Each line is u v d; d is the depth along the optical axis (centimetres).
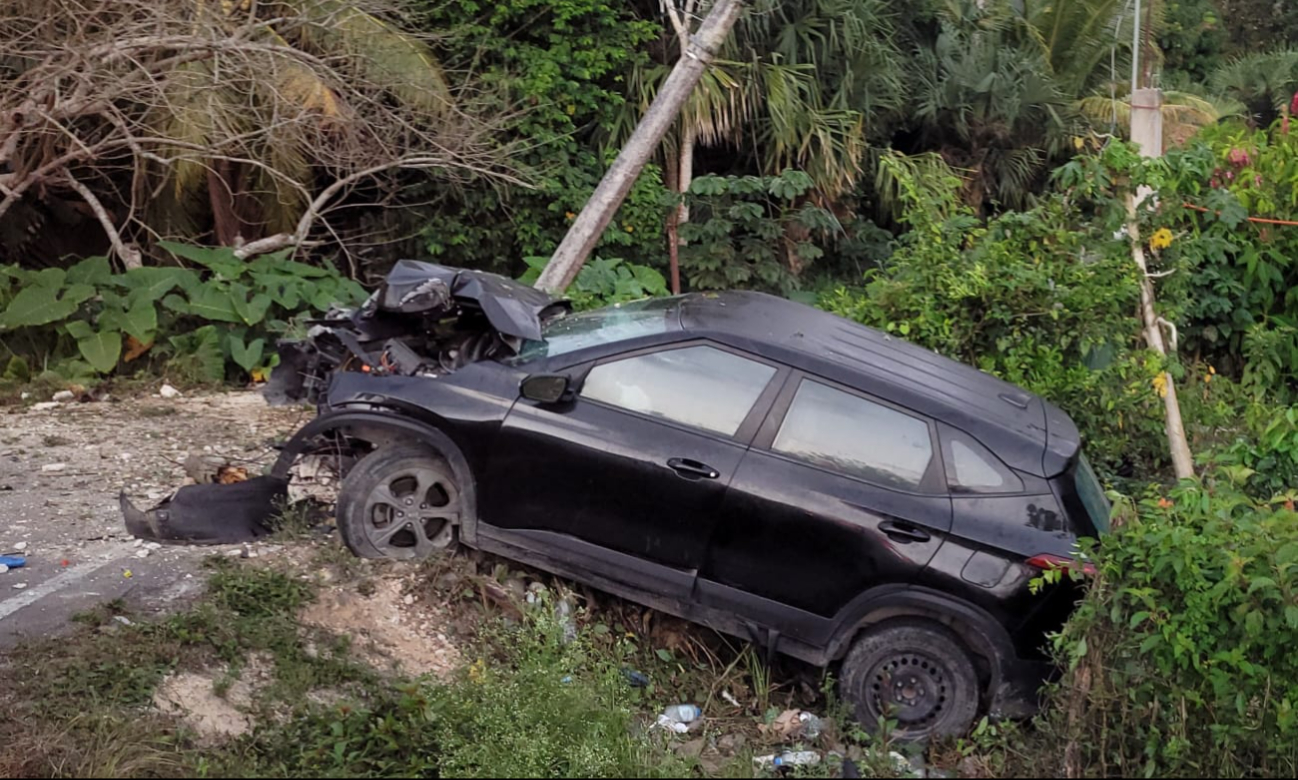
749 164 1419
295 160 1116
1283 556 454
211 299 1012
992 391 564
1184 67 2227
